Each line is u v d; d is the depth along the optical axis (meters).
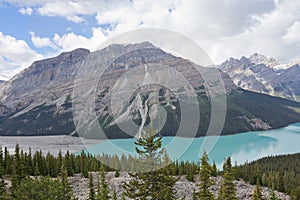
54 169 56.75
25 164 54.78
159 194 13.52
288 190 63.81
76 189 45.06
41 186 19.50
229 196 31.92
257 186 38.53
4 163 55.22
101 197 31.75
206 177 29.39
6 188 32.41
